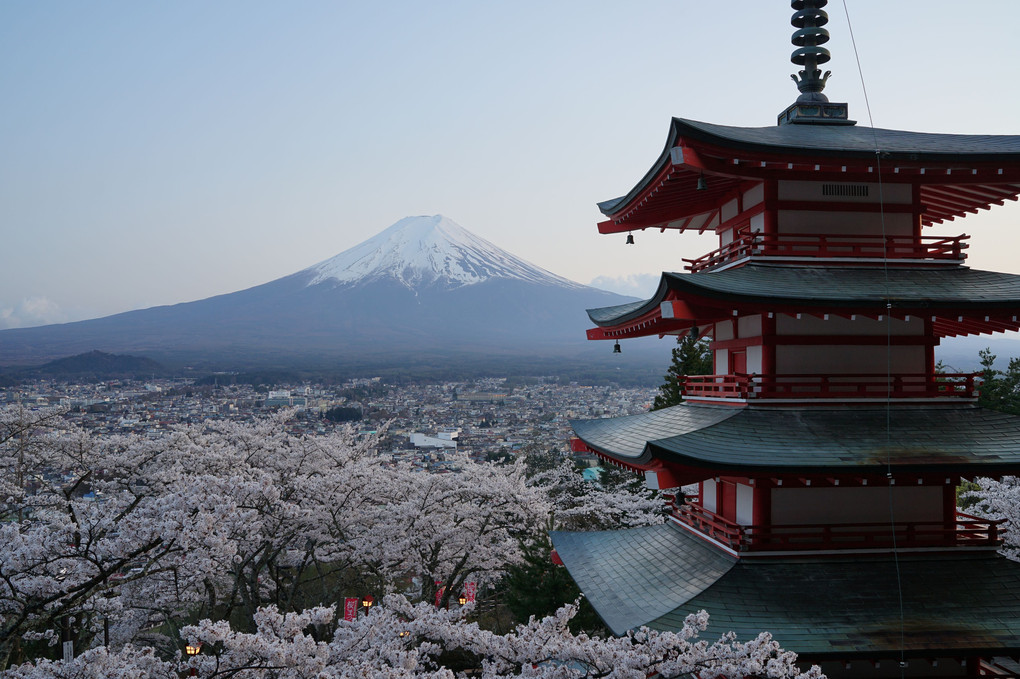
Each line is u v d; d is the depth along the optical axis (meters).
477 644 14.88
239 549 23.56
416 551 27.77
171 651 25.12
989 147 15.59
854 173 15.16
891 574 13.82
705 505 17.36
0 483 23.94
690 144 14.23
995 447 13.47
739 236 16.47
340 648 14.73
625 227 20.61
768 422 14.36
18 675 11.41
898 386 14.86
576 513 34.16
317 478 26.92
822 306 13.61
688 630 11.86
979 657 12.09
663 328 18.17
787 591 13.35
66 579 13.01
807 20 19.11
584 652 12.80
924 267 15.72
